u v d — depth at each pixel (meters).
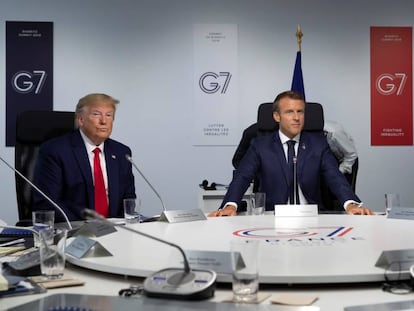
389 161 5.35
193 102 5.22
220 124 5.24
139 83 5.19
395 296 1.24
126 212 2.47
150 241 1.81
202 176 5.24
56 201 2.80
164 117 5.21
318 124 3.52
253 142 3.19
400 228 2.06
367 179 5.35
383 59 5.32
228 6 5.22
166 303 1.17
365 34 5.30
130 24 5.18
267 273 1.32
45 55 5.11
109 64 5.16
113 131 5.18
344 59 5.29
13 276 1.43
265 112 3.57
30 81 5.11
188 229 2.09
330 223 2.23
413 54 5.33
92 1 5.14
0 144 5.09
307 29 5.26
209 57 5.23
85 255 1.55
